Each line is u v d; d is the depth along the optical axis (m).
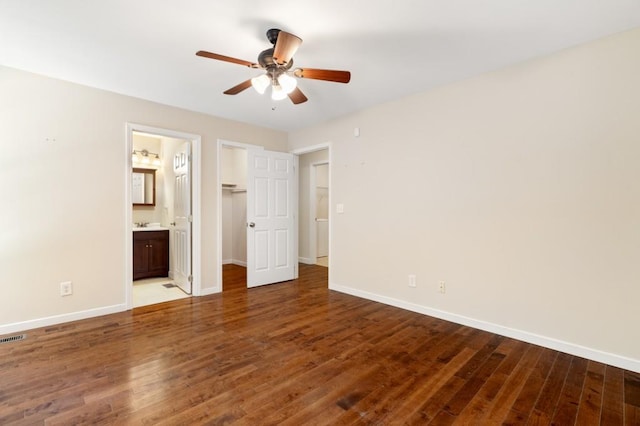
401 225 3.45
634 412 1.69
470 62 2.61
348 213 4.02
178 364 2.19
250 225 4.34
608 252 2.22
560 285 2.42
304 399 1.80
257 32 2.15
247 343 2.54
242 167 5.97
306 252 6.21
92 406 1.72
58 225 2.94
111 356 2.30
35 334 2.69
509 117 2.67
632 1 1.82
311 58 2.53
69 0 1.79
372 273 3.75
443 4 1.86
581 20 2.02
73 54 2.45
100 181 3.16
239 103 3.57
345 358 2.30
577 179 2.34
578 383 1.97
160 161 5.35
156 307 3.46
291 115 4.04
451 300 3.05
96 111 3.13
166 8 1.88
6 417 1.62
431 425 1.59
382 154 3.62
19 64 2.63
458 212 2.99
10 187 2.71
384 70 2.75
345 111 3.90
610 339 2.21
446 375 2.07
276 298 3.83
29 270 2.80
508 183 2.68
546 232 2.48
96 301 3.15
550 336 2.47
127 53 2.44
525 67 2.58
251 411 1.69
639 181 2.11
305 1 1.82
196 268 3.89
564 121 2.40
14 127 2.72
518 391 1.89
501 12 1.94
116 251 3.27
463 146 2.95
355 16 1.97
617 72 2.18
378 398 1.81
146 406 1.72
